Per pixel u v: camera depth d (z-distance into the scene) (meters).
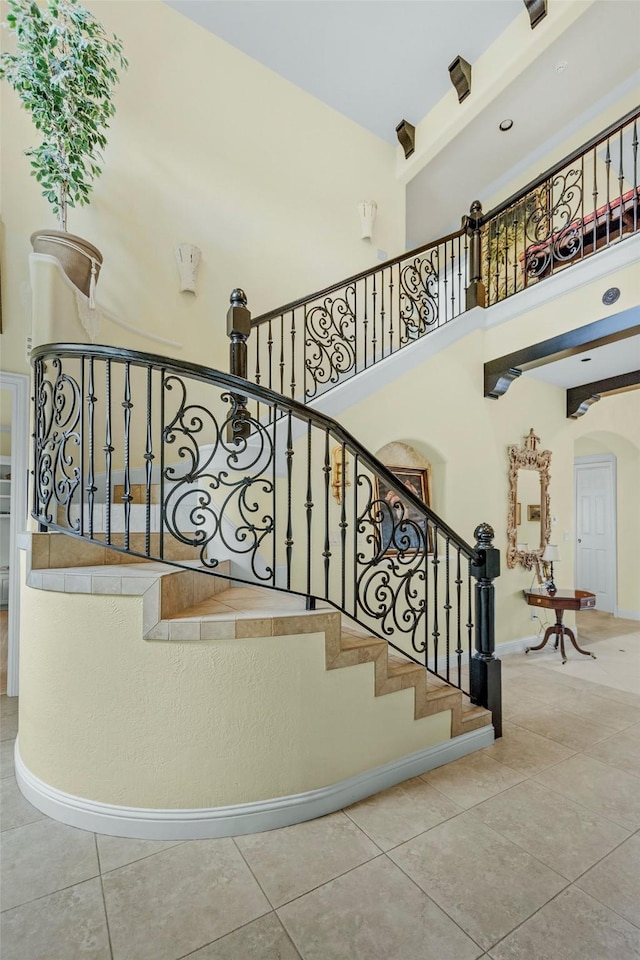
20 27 2.72
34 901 1.46
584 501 6.60
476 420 4.32
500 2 4.17
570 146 5.69
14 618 3.15
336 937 1.36
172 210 4.04
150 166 3.96
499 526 4.46
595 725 2.82
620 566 6.07
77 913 1.42
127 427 1.77
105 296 3.69
